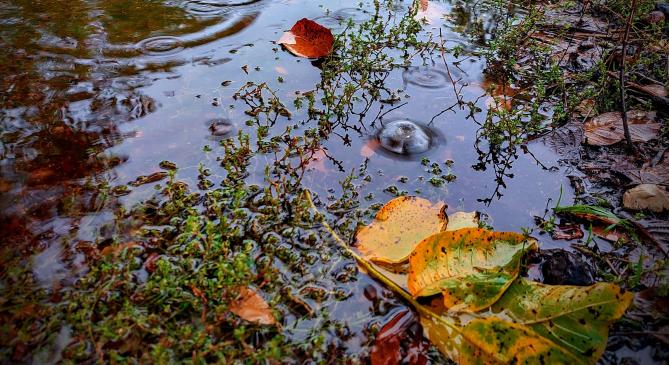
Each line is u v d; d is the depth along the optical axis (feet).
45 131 0.95
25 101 1.02
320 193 0.88
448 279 0.73
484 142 1.01
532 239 0.78
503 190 0.91
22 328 0.67
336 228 0.82
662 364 0.67
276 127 1.01
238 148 0.94
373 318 0.71
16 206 0.82
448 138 1.01
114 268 0.73
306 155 0.95
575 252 0.81
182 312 0.70
